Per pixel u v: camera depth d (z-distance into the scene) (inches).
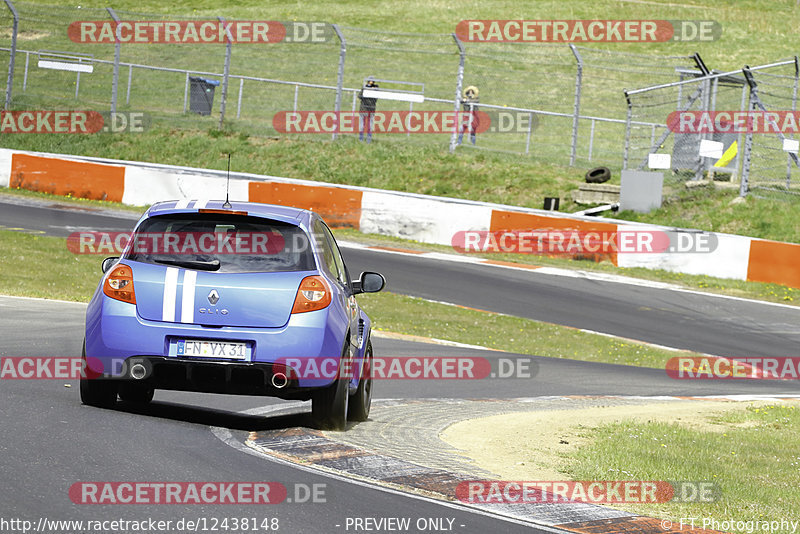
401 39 7440.9
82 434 872.9
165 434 914.7
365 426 1138.7
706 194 4077.3
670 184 4195.4
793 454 1242.0
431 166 4549.7
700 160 4244.6
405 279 3043.8
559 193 4284.0
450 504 768.3
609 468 1008.9
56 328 1744.6
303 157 4645.7
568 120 5890.8
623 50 7406.5
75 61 6392.7
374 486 800.9
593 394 1775.3
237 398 1301.7
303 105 5959.6
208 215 1018.7
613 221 3577.8
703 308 2982.3
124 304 970.7
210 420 1056.8
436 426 1221.7
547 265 3489.2
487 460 999.0
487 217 3720.5
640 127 5698.8
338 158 4628.4
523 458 1037.8
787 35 7829.7
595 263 3570.4
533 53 7199.8
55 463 756.0
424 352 2111.2
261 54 6993.1
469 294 2918.3
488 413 1409.9
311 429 1015.0
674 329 2687.0
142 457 805.2
